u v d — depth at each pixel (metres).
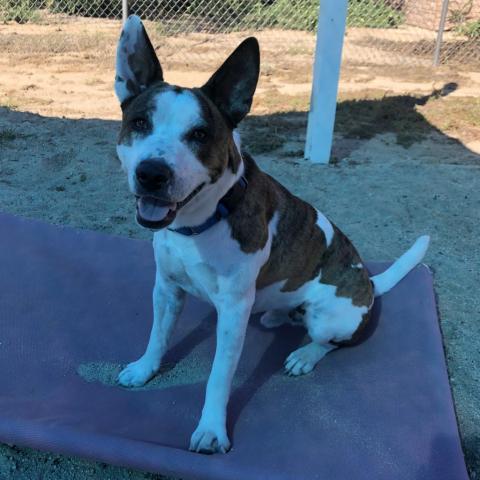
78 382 0.84
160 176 0.59
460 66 3.23
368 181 1.64
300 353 0.89
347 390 0.85
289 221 0.79
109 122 2.06
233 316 0.73
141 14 4.07
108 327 0.96
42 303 1.01
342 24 1.56
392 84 2.83
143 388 0.84
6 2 3.95
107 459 0.69
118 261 1.13
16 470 0.73
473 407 0.86
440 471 0.71
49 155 1.74
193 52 3.32
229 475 0.68
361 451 0.74
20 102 2.24
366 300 0.88
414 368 0.89
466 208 1.50
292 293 0.84
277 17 4.08
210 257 0.70
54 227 1.22
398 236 1.36
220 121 0.67
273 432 0.77
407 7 4.34
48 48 3.22
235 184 0.69
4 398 0.79
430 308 1.03
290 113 2.26
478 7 4.07
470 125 2.18
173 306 0.83
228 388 0.75
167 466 0.69
